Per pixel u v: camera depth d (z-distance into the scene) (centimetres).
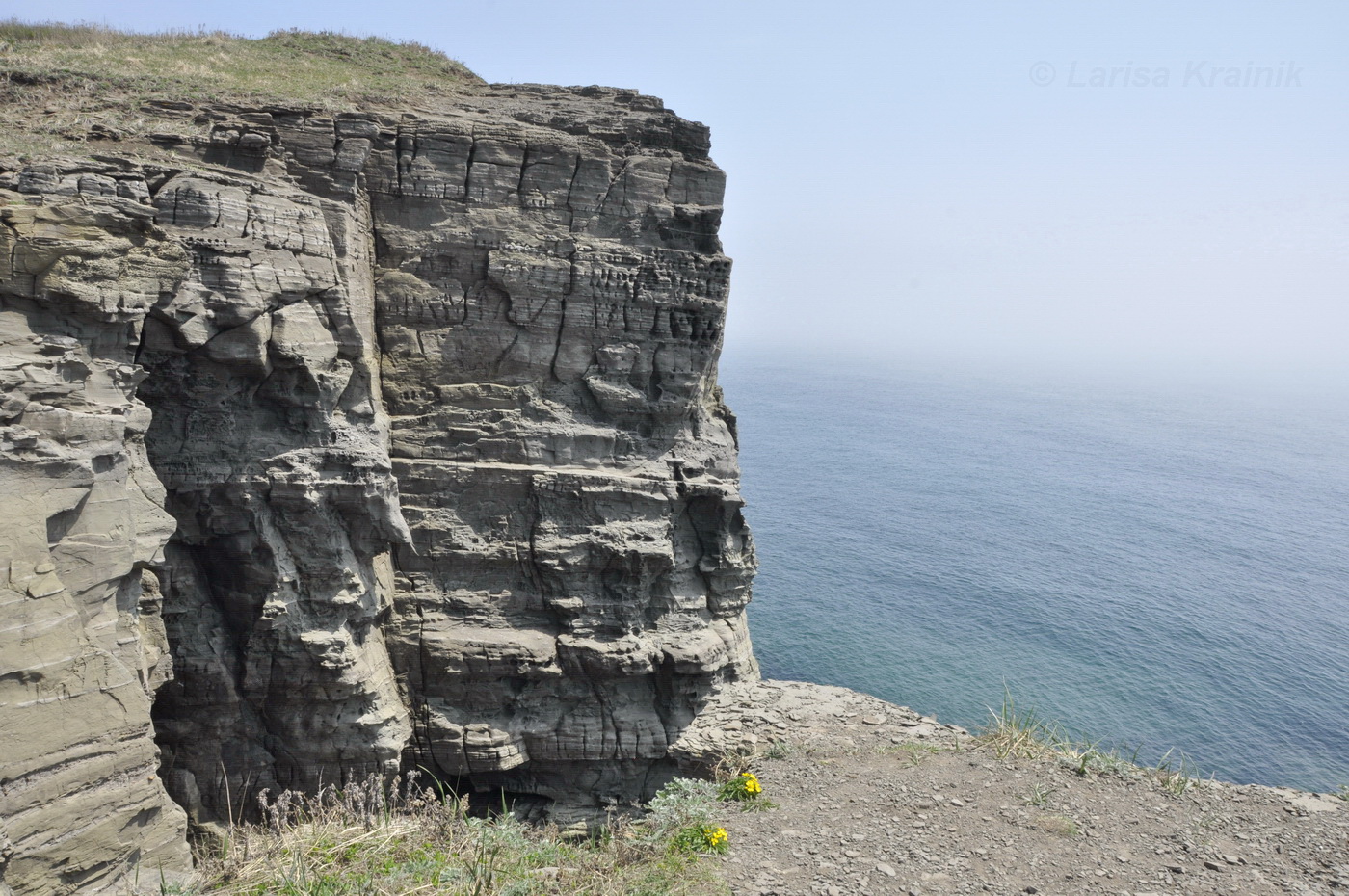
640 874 1526
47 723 1523
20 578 1501
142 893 1590
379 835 1612
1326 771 4025
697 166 2620
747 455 10869
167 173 1906
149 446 2027
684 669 2534
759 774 2081
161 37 2906
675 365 2605
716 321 2611
